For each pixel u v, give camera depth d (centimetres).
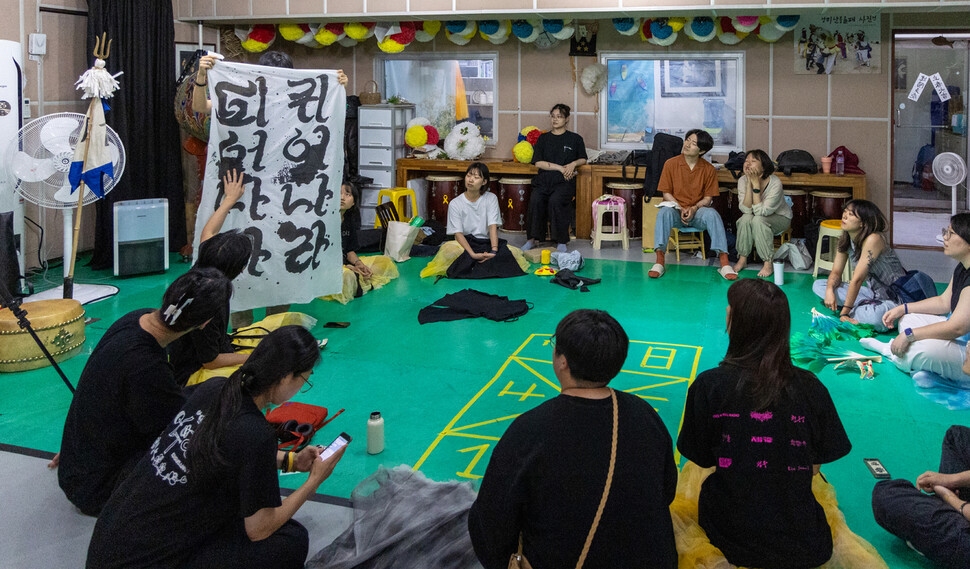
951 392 442
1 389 446
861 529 305
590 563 208
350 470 351
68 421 288
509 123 955
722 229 738
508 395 441
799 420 243
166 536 228
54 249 757
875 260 556
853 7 724
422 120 944
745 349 250
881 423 405
